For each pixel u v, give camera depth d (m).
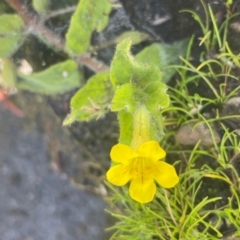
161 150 0.07
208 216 0.09
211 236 0.09
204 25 0.09
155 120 0.08
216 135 0.09
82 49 0.09
